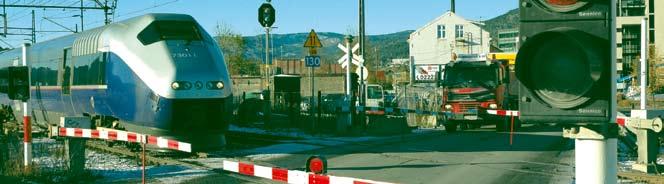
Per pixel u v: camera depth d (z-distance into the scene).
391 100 41.19
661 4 95.06
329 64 74.19
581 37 2.71
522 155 14.16
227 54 69.62
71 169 10.70
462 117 23.11
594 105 2.76
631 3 96.50
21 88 11.14
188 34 14.97
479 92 23.58
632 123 10.93
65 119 11.48
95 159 13.52
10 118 25.08
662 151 14.19
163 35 14.76
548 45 2.82
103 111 16.19
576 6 2.76
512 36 113.75
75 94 17.77
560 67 2.80
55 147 12.91
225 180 10.37
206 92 14.32
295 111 24.41
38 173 10.73
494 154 14.44
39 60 21.22
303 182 6.32
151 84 14.20
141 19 15.34
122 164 12.66
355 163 12.94
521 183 10.05
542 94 2.82
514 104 26.58
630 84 52.31
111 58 15.55
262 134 20.69
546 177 10.66
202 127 14.38
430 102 29.39
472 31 82.00
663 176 9.91
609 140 2.93
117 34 15.64
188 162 13.09
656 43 95.44
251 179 10.43
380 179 10.68
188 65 14.34
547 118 2.81
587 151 2.97
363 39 24.69
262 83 42.50
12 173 10.66
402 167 12.21
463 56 25.80
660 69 56.59
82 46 17.50
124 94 14.98
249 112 26.31
